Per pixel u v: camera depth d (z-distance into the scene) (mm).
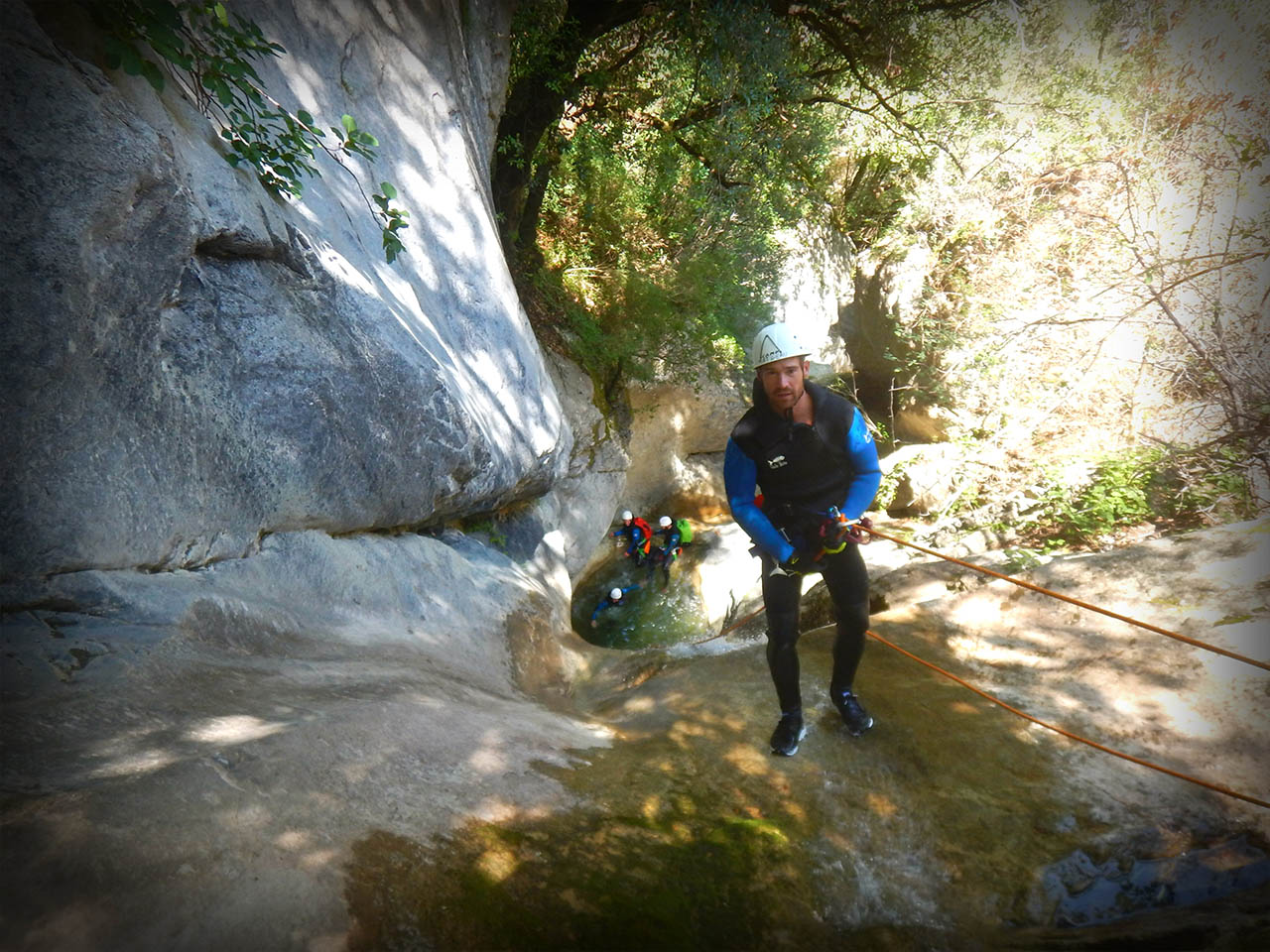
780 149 9875
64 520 3219
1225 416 7531
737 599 10633
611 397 10914
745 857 2834
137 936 1861
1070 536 7566
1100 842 3037
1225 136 9227
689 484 12383
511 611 5738
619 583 11133
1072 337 9297
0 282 2936
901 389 12117
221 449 4012
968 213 11664
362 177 5512
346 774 2646
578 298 10727
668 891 2594
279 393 4309
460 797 2771
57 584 3172
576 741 3654
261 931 1969
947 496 9539
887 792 3330
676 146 9945
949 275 12047
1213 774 3352
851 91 11414
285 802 2416
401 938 2109
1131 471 7617
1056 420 9195
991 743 3637
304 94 5109
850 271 13867
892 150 12688
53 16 3256
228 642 3521
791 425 3344
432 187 6273
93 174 3117
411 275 5824
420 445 5230
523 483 7145
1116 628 4406
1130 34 10648
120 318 3383
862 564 3613
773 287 12023
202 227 3725
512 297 7141
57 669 2830
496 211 9305
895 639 4648
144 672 2959
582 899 2453
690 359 10758
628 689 4965
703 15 8211
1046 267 10211
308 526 4613
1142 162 9703
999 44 10516
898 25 9297
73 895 1888
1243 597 4371
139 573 3520
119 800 2178
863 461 3404
